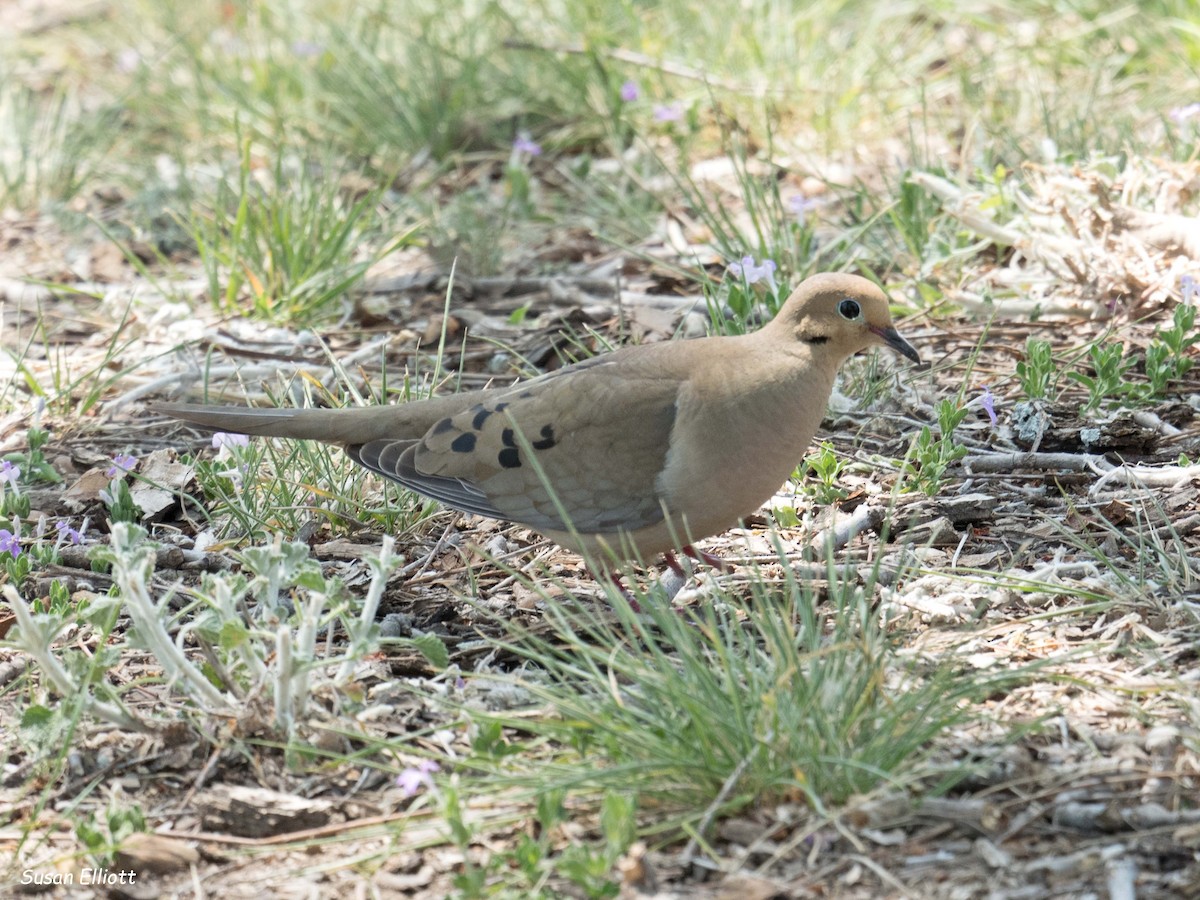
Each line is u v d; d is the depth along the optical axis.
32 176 18.81
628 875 6.72
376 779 7.72
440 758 7.61
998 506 10.33
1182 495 10.07
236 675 8.35
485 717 7.59
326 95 19.31
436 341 13.95
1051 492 10.55
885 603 8.55
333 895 6.89
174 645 8.30
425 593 9.78
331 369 13.38
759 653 8.32
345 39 19.75
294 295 14.56
